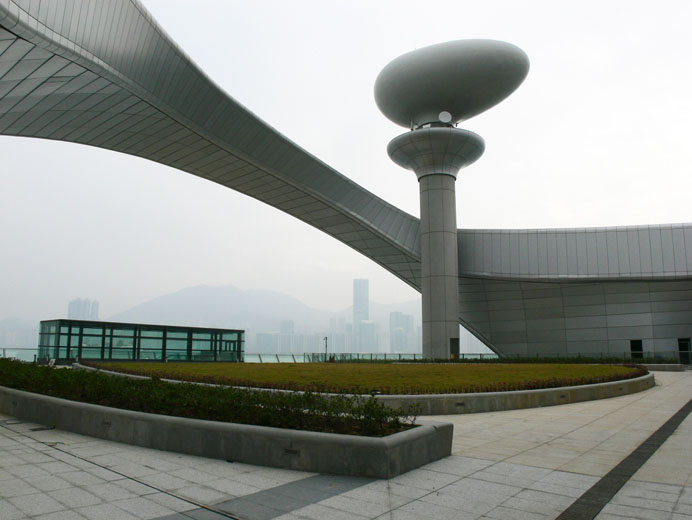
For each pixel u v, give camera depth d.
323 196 38.94
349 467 6.55
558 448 8.39
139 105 25.92
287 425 7.73
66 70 20.69
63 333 30.23
